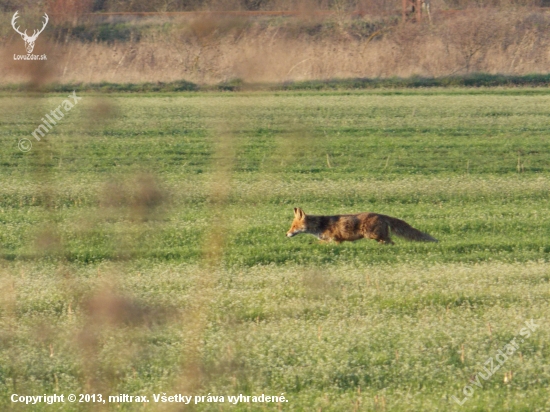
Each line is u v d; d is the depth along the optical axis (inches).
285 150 1508.4
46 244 1481.3
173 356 1213.7
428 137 3553.2
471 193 2519.7
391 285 1577.3
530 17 5900.6
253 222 2148.1
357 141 3442.4
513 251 1884.8
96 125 1295.5
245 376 1162.0
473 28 5689.0
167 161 3083.2
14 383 1140.5
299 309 1439.5
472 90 5113.2
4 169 2923.2
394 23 5816.9
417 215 2241.6
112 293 1084.5
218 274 1625.2
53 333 1293.1
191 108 4323.3
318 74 5290.4
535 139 3489.2
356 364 1203.2
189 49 4926.2
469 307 1449.3
